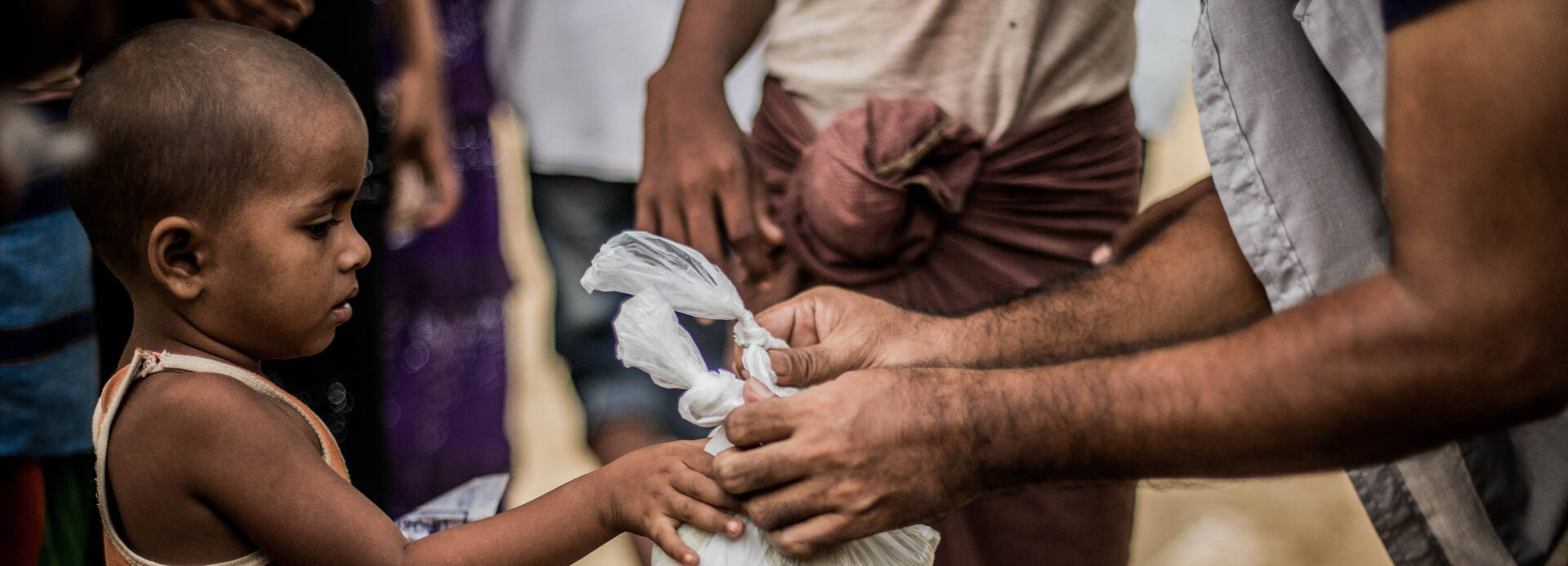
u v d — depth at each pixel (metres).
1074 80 2.00
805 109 2.06
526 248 4.47
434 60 2.77
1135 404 1.24
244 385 1.29
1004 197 1.99
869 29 1.98
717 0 2.04
